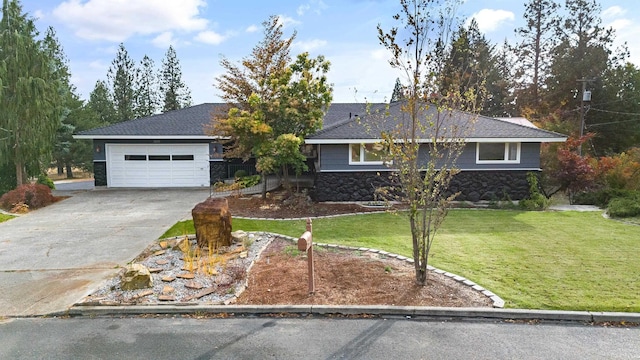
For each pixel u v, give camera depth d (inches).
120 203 525.3
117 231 365.4
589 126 959.0
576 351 154.3
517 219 408.5
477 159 517.7
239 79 572.1
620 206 426.6
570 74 1017.5
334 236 338.3
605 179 539.2
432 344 160.9
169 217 428.8
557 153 554.6
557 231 352.5
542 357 150.3
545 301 194.9
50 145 615.2
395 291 209.8
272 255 280.4
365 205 492.1
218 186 596.4
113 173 682.8
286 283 222.7
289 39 578.6
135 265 231.3
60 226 391.5
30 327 181.2
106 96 1549.0
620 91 998.4
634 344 159.3
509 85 1202.0
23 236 351.6
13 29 573.3
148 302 201.2
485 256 274.1
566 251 286.0
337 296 204.5
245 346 161.0
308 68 503.2
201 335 171.0
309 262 207.2
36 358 153.6
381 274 235.0
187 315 191.5
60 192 627.8
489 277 230.7
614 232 347.6
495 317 184.1
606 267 248.5
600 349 155.6
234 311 192.2
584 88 841.5
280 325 179.8
